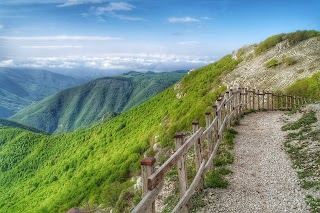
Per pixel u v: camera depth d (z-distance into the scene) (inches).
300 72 1809.8
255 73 2224.4
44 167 6722.4
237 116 895.1
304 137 631.8
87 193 3006.9
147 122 4569.4
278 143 637.3
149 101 5551.2
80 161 5408.5
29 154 7844.5
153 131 3501.5
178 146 304.5
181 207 288.8
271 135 708.7
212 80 3324.3
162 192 464.1
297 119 848.3
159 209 410.9
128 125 5339.6
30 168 7140.8
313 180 418.6
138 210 183.6
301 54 2080.5
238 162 526.0
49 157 6978.4
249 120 907.4
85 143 6072.8
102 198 1421.0
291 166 493.4
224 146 605.3
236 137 685.3
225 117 708.0
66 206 2942.9
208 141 468.1
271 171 479.2
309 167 468.4
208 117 475.5
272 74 2034.9
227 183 424.5
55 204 3427.7
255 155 564.7
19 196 5585.6
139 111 5492.1
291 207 351.3
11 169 7450.8
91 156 5329.7
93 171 4065.0
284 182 429.4
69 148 6633.9
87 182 3572.8
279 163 515.2
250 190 406.9
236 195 389.7
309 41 2257.6
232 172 475.8
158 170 227.1
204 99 2506.2
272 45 2652.6
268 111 1144.8
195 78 4252.0
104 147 5265.8
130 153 3390.7
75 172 5019.7
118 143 4857.3
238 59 3093.0
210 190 400.2
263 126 815.7
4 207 5177.2
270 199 376.8
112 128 5708.7
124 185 1142.3
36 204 4493.1
